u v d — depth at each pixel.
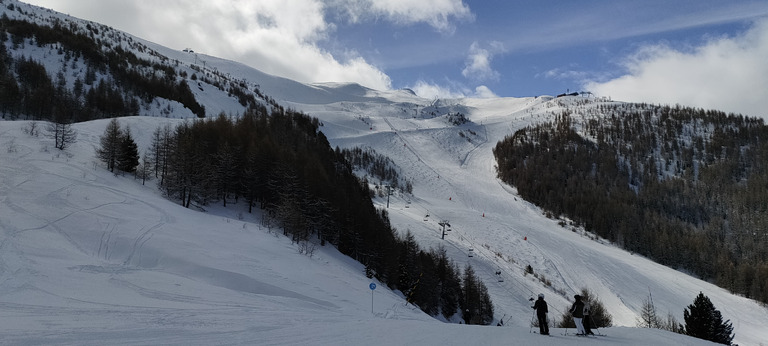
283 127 114.38
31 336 12.08
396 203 157.50
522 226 143.75
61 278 21.77
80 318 15.06
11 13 191.88
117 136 59.69
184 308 19.20
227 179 66.81
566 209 189.25
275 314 20.11
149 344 12.13
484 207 183.88
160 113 146.25
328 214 69.50
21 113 108.31
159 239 34.25
